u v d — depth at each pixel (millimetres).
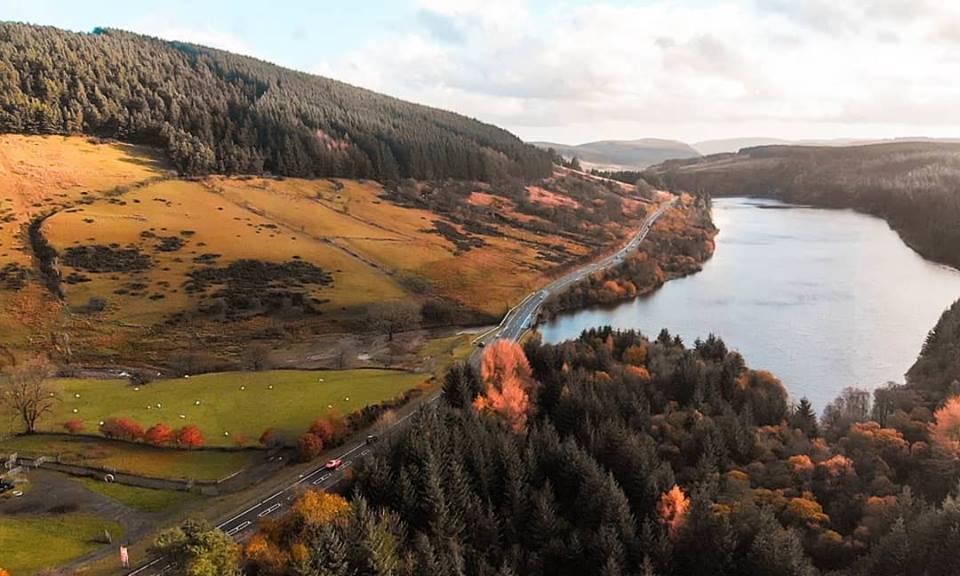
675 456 101500
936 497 90938
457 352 162375
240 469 96750
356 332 176500
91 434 103500
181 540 64188
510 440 92938
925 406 117688
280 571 66750
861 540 78438
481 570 70188
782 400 123438
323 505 75125
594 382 122438
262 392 124875
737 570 71625
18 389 107125
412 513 78875
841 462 94562
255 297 183750
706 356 147750
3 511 82562
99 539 77562
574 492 87375
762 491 88062
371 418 114188
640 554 73938
